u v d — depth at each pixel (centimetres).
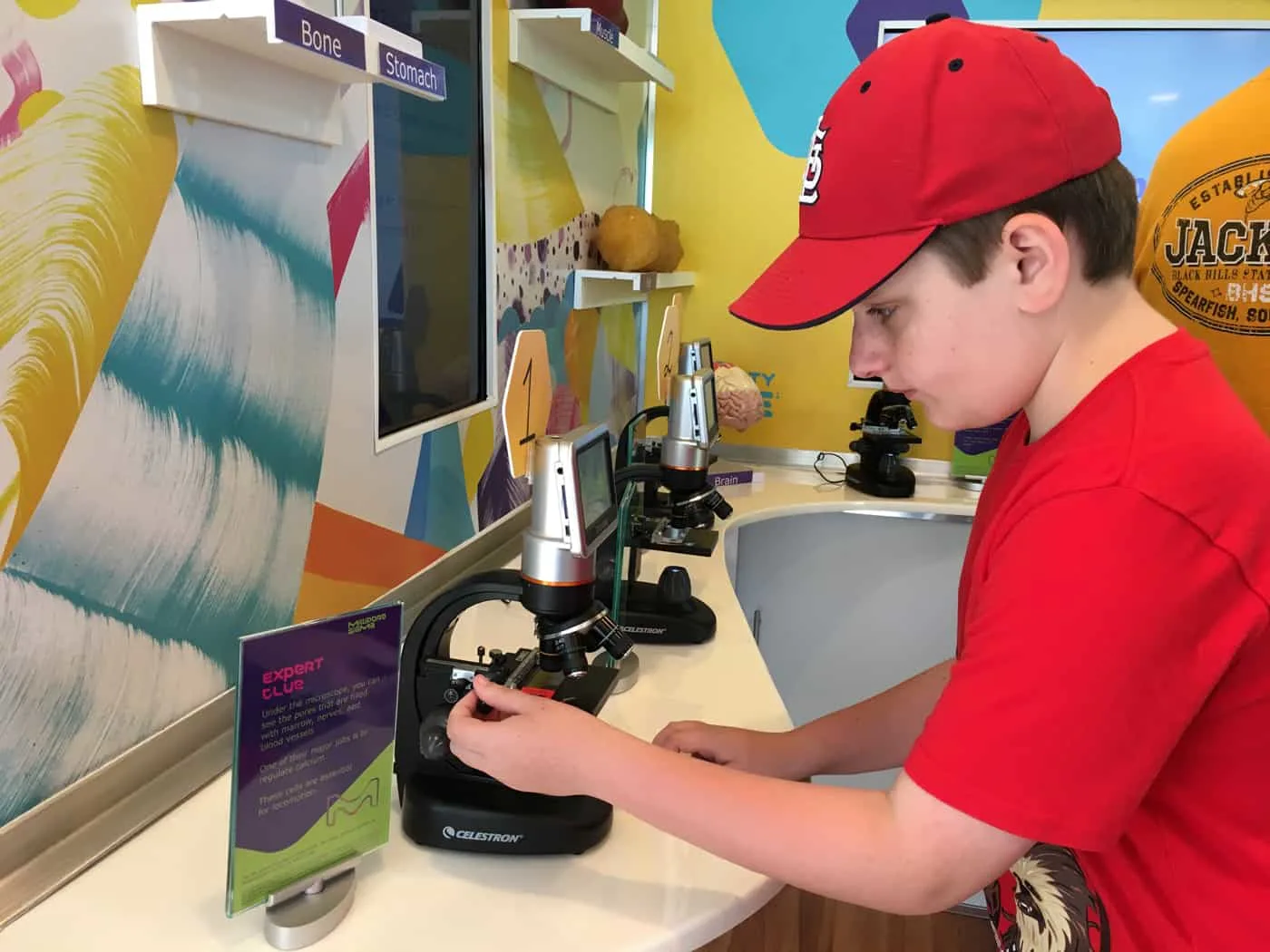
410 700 98
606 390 247
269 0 85
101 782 91
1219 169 139
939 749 64
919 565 266
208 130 98
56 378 83
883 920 235
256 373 109
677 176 271
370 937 80
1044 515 64
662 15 262
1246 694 64
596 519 100
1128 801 61
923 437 271
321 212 120
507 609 155
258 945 79
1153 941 70
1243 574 61
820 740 103
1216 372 69
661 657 141
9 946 78
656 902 86
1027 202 67
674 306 185
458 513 168
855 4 252
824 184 74
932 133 67
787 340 274
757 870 72
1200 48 239
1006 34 70
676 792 75
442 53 154
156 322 94
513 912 84
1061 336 70
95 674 90
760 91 262
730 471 248
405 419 153
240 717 75
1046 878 80
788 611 272
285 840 80
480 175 168
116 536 91
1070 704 60
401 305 149
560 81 197
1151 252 148
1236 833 67
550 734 80
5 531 80
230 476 106
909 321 71
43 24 79
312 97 113
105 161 86
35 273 80
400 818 98
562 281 211
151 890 85
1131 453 62
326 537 127
